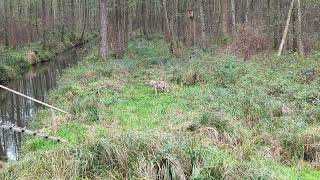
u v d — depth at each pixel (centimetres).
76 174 820
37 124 1474
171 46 2845
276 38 2784
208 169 796
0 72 2862
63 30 5397
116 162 840
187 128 1120
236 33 2564
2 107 2038
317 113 1233
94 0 6031
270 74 1783
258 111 1256
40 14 5884
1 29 4394
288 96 1438
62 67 3472
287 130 1091
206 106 1360
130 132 899
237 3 3681
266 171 816
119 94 1717
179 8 4069
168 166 802
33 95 2294
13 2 4925
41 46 4519
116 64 2480
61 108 1585
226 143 1034
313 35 2953
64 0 6281
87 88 1852
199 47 2719
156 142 864
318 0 2672
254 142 1038
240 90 1498
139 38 4641
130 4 3650
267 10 3095
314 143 998
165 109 1441
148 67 2353
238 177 786
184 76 1884
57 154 880
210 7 3731
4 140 1473
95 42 5656
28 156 932
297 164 956
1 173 888
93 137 925
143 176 790
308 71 1766
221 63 1938
